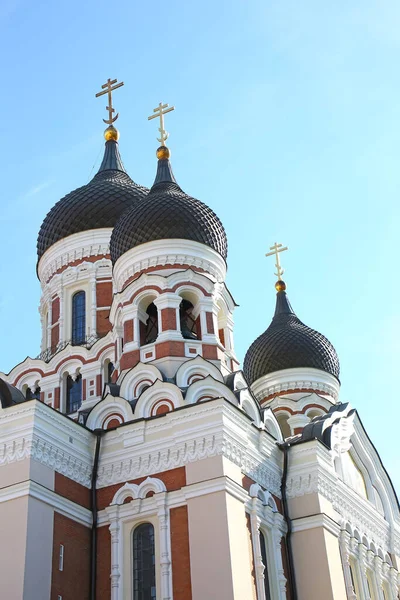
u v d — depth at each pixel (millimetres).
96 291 40969
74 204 43188
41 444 28156
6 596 25578
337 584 30000
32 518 26703
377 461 38688
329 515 31562
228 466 28406
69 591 27328
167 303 34875
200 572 26516
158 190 40219
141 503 28828
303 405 43688
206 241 37281
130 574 28250
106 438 30641
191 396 30906
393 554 37594
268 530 29922
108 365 38062
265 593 28422
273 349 45375
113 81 51281
